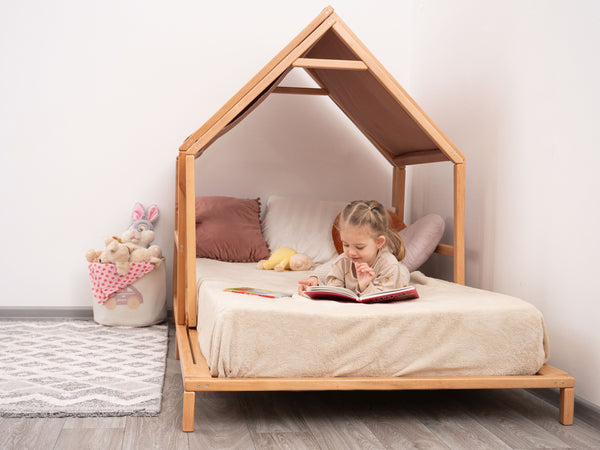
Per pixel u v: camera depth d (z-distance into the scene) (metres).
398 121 2.67
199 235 3.14
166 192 3.33
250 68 3.37
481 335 1.84
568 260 2.04
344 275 2.21
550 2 2.18
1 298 3.21
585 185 1.96
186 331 2.33
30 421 1.72
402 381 1.78
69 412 1.77
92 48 3.23
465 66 2.85
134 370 2.24
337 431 1.75
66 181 3.24
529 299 2.28
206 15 3.33
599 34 1.90
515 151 2.40
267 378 1.72
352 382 1.74
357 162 3.58
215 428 1.73
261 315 1.71
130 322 3.06
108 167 3.28
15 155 3.19
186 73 3.32
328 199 3.55
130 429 1.69
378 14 3.53
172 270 3.35
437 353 1.81
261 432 1.72
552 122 2.15
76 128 3.24
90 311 3.26
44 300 3.25
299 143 3.51
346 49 2.34
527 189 2.31
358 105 2.92
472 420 1.88
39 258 3.24
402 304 1.89
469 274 2.79
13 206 3.20
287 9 3.40
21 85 3.18
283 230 3.22
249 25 3.37
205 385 1.68
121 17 3.25
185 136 3.33
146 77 3.29
